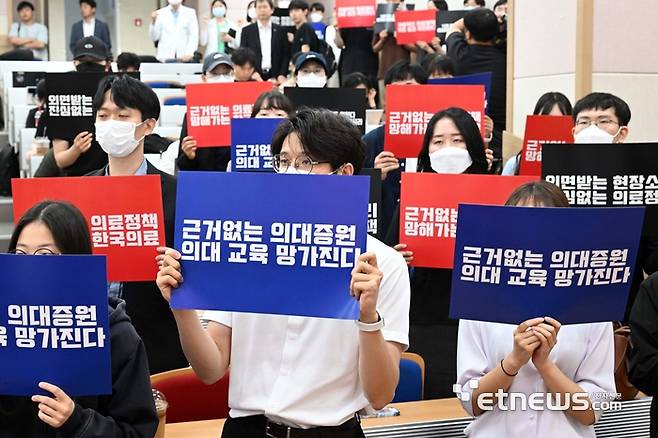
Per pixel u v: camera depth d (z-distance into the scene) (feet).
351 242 7.98
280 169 8.64
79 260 7.87
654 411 9.77
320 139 8.38
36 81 37.68
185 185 8.21
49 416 7.82
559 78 24.35
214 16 50.31
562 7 24.04
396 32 34.47
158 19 48.91
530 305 9.05
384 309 8.38
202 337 8.41
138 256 12.51
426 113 18.34
